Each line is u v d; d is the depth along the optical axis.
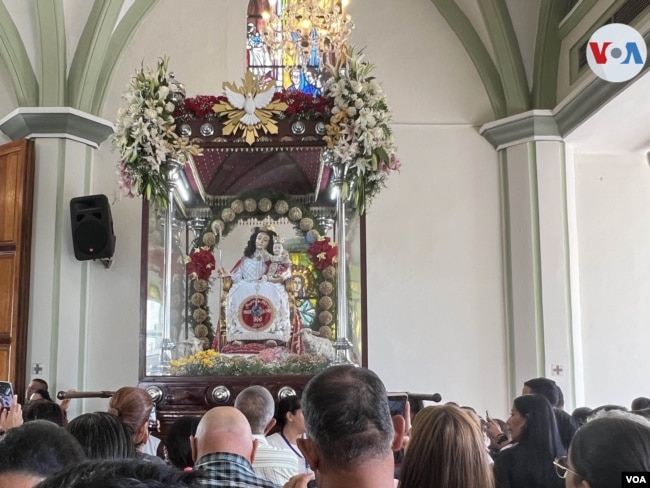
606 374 7.07
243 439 2.38
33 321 6.61
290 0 5.77
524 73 7.25
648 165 7.38
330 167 5.46
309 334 5.71
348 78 5.12
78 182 6.93
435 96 7.48
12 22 6.85
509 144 7.19
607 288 7.20
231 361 5.27
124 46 7.33
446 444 1.93
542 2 7.11
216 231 6.03
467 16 7.49
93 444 2.52
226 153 5.30
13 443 1.73
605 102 6.12
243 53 7.46
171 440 3.22
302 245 6.00
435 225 7.28
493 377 7.06
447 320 7.14
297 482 2.08
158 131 5.02
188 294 5.90
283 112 5.14
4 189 6.75
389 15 7.59
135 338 6.93
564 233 6.93
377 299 7.18
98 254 6.66
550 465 2.95
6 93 7.15
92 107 7.12
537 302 6.83
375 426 1.60
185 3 7.50
